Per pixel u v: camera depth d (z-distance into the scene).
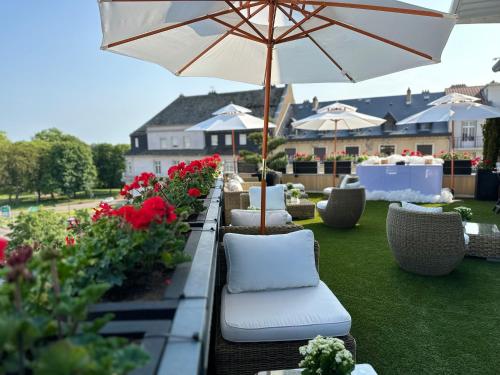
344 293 3.09
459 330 2.45
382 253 4.23
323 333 1.82
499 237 3.85
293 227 2.63
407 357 2.14
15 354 0.69
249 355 1.80
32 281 0.75
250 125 7.86
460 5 3.36
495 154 8.17
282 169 10.92
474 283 3.27
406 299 2.95
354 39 2.46
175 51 2.57
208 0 1.50
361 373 1.64
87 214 1.93
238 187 6.37
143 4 1.58
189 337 0.87
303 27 2.55
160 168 25.70
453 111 7.23
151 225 1.27
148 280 1.22
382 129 22.27
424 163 8.38
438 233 3.27
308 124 8.98
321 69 2.99
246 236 2.26
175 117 26.14
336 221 5.49
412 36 1.97
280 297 2.08
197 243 1.66
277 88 25.03
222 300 2.06
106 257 1.14
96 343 0.73
